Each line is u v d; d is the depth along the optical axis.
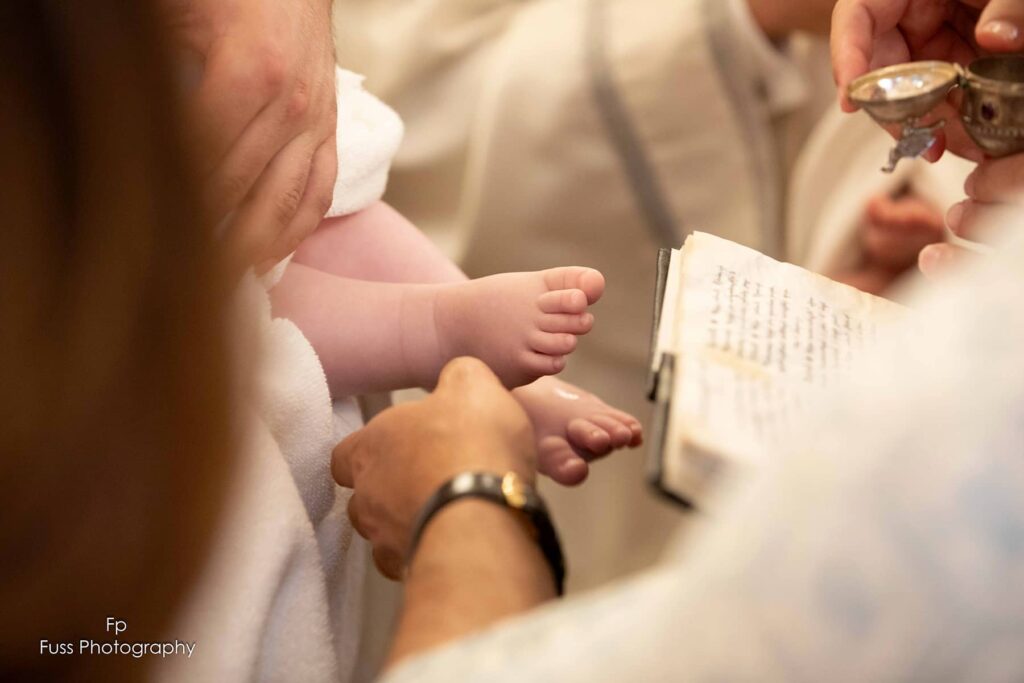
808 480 0.48
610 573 1.28
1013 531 0.44
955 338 0.48
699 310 0.68
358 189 0.99
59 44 0.49
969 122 0.74
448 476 0.67
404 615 0.63
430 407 0.72
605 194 1.19
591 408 0.89
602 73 1.16
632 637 0.51
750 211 1.20
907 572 0.45
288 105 0.82
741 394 0.62
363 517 0.72
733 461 0.58
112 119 0.49
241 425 0.54
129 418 0.51
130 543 0.53
